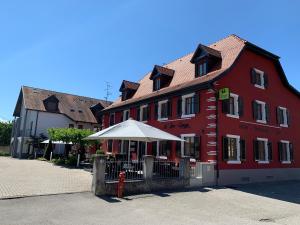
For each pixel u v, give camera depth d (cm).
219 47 2178
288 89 2375
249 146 1912
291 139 2308
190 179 1510
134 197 1168
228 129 1780
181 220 854
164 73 2364
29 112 3962
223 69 1844
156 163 1415
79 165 2469
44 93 4281
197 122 1828
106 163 1234
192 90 1850
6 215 816
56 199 1048
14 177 1545
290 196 1410
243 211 1027
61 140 2655
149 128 1523
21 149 3762
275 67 2281
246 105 1952
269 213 1018
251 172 1884
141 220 831
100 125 4253
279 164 2138
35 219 788
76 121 4075
